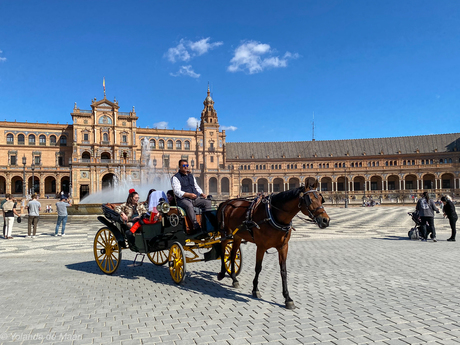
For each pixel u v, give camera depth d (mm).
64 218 23031
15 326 6590
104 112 100000
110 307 7773
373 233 23641
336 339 5984
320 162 128875
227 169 115875
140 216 10828
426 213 18828
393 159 124000
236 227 9094
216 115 121875
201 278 10672
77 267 12547
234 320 6926
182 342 5848
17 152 99062
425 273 11070
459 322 6785
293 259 13633
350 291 9039
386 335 6152
